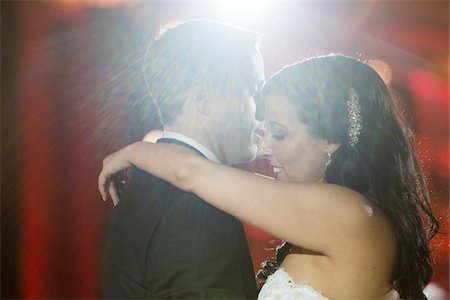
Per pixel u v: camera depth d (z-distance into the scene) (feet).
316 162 7.52
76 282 23.18
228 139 7.90
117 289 7.33
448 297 20.34
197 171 7.06
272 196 6.81
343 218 6.71
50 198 23.06
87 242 23.17
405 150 7.58
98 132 23.09
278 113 7.54
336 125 7.39
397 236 7.13
